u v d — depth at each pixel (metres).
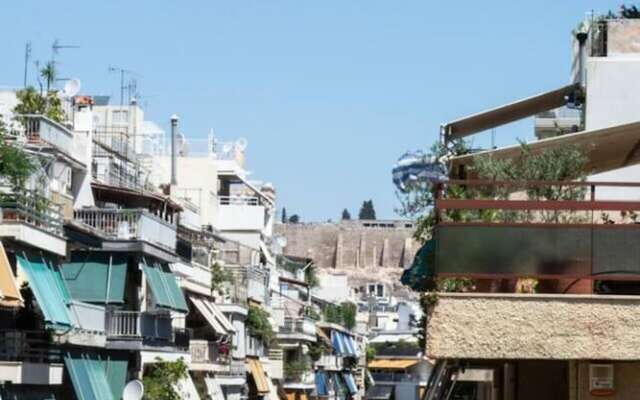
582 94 40.03
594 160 30.62
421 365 143.12
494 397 32.66
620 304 22.70
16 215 52.56
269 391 107.56
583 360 23.64
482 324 22.81
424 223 31.17
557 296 22.78
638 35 43.16
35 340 55.81
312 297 164.75
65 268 65.69
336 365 153.00
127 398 64.31
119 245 66.06
